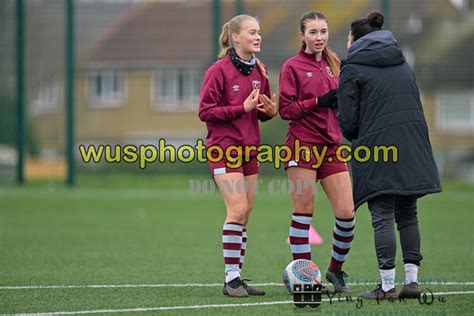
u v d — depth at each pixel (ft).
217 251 134.41
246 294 90.17
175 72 336.49
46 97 292.40
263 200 236.63
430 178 86.02
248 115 92.99
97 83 331.36
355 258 123.54
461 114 320.09
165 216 194.80
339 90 87.92
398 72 87.40
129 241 148.05
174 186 282.15
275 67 299.79
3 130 274.16
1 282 101.71
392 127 85.81
